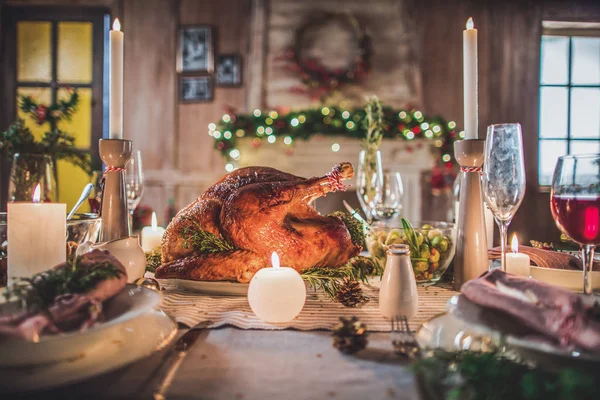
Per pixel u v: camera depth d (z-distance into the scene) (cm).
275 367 68
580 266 104
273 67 424
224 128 401
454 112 426
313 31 424
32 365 63
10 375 62
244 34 426
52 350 63
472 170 105
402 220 112
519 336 64
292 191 103
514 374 60
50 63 415
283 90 424
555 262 105
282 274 85
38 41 414
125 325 75
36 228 90
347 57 424
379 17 425
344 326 74
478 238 105
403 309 86
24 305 66
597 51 436
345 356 71
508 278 71
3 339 61
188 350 73
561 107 438
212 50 425
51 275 69
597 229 77
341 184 106
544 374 59
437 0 425
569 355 58
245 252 101
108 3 419
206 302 97
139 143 429
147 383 63
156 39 427
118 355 67
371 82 422
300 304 85
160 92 427
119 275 72
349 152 401
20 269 90
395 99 420
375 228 119
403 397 60
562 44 437
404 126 392
